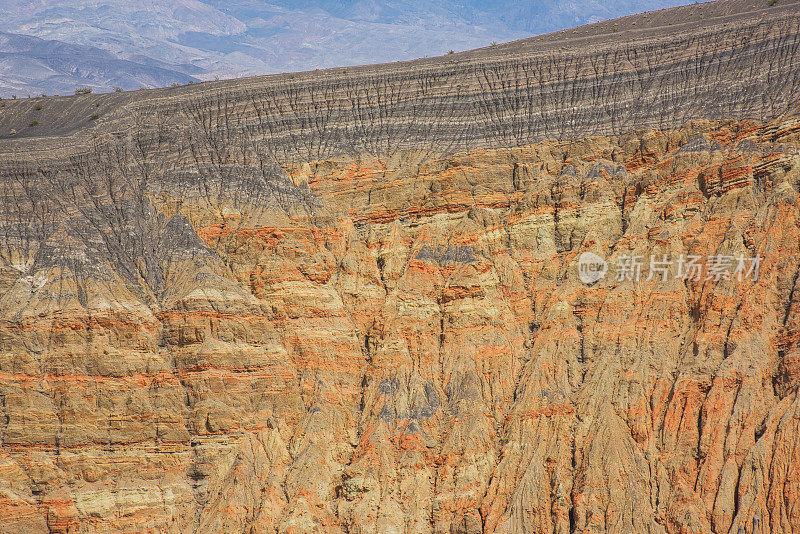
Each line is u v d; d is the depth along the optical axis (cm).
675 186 15950
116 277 15362
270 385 15188
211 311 15238
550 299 15938
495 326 15812
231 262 16038
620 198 16412
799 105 15788
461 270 16012
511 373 15575
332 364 15538
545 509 14225
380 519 14175
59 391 14475
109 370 14650
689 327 15188
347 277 16238
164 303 15450
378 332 15875
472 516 14238
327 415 15100
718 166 15750
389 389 15275
